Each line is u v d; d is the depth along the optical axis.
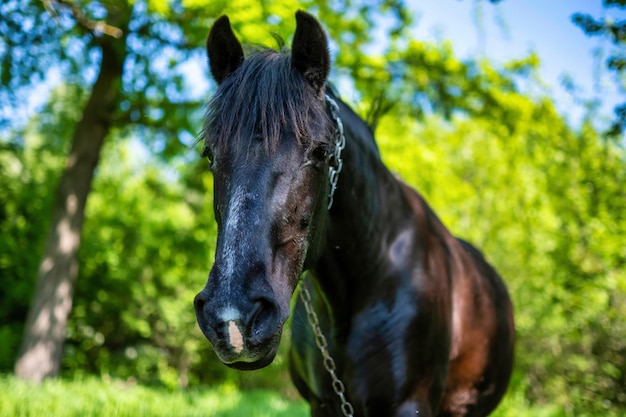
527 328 10.91
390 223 3.03
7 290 14.93
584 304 8.91
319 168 2.36
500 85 11.10
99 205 16.94
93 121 11.17
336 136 2.65
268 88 2.29
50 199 15.08
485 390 3.72
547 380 10.76
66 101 14.53
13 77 10.60
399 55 10.81
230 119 2.26
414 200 3.34
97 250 15.84
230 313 2.02
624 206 8.43
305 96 2.33
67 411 5.50
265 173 2.20
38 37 10.34
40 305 10.80
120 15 9.03
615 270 8.74
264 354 2.10
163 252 16.34
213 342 2.05
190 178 12.29
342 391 2.93
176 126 10.01
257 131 2.25
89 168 11.18
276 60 2.40
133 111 10.92
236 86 2.34
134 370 16.72
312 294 3.21
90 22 9.50
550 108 10.94
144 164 16.88
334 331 2.99
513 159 11.58
